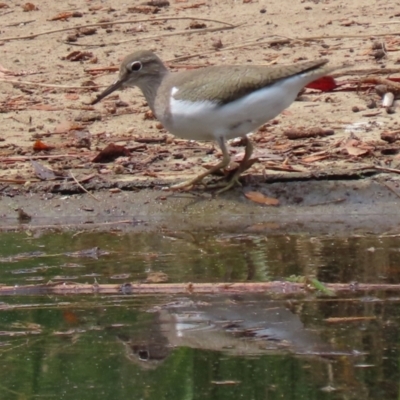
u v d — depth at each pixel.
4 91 17.19
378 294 9.84
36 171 13.64
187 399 7.89
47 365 8.50
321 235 11.95
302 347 8.72
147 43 19.38
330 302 9.68
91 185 13.36
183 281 10.26
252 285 10.02
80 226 12.66
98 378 8.38
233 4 21.28
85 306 9.76
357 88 16.19
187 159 14.02
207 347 8.80
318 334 8.96
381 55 17.52
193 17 20.55
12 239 12.10
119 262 11.01
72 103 16.52
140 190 13.22
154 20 20.59
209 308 9.58
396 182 13.05
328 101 15.91
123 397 8.02
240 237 11.95
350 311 9.45
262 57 18.12
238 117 11.99
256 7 20.95
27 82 17.50
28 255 11.37
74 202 13.13
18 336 9.12
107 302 9.84
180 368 8.41
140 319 9.39
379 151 13.82
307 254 11.13
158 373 8.38
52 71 18.14
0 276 10.59
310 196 12.95
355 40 18.58
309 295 9.88
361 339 8.84
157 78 12.59
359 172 13.20
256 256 11.10
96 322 9.38
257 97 11.84
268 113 12.04
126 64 12.77
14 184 13.51
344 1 20.88
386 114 15.21
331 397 7.91
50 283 10.17
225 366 8.46
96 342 8.97
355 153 13.72
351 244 11.51
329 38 18.78
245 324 9.22
